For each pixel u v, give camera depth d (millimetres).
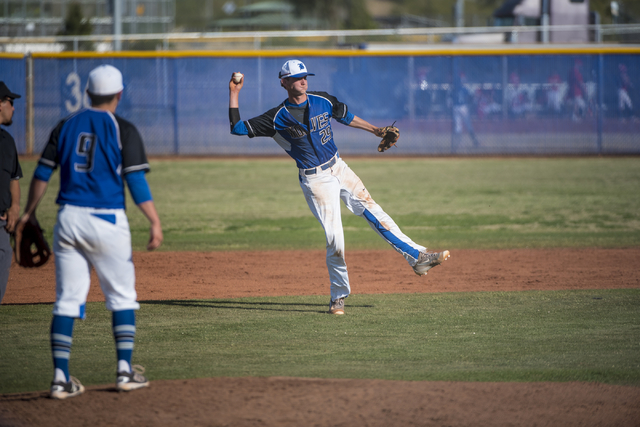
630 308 24609
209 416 13750
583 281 29469
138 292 27984
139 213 48156
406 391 15281
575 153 81938
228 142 84000
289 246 38188
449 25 179750
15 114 79125
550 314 23781
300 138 23047
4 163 18750
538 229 41969
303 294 27766
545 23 115000
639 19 159750
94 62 81625
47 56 80625
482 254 35375
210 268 32750
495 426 13320
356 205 24438
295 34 98812
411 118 84000
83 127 14852
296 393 15102
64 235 14727
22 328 22047
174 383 15805
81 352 19266
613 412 14062
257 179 64312
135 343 20141
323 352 19125
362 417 13727
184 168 72062
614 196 53656
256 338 20750
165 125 83312
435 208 49062
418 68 83625
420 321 22922
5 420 13586
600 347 19469
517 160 77562
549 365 17641
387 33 98250
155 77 82625
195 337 20891
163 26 130625
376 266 33344
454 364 17797
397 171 69125
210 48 130875
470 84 83500
